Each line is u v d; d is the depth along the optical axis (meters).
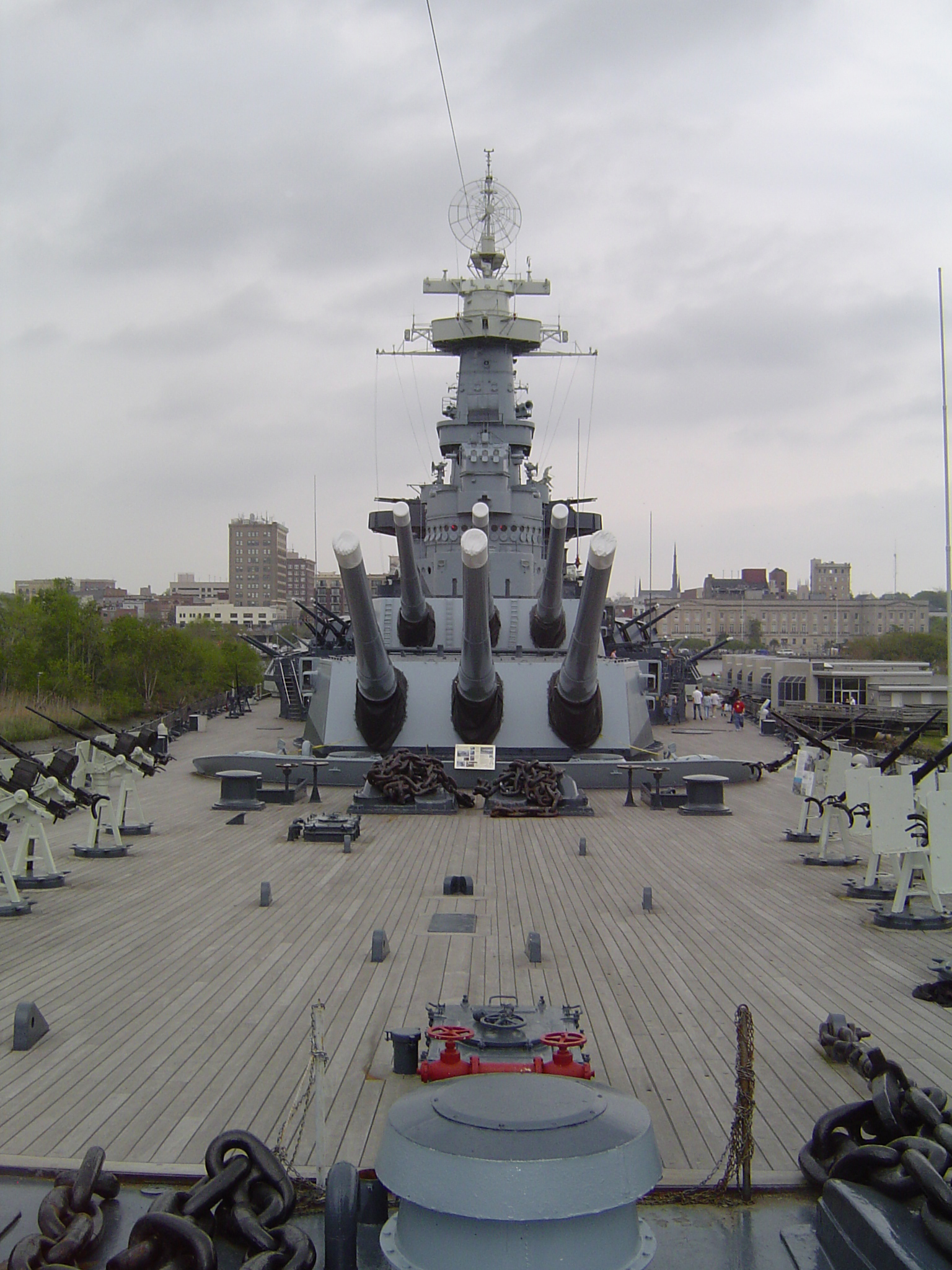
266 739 31.92
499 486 25.05
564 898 11.88
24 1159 5.79
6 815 12.46
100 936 10.23
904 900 10.84
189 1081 6.82
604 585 17.38
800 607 129.25
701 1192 5.57
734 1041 7.54
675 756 22.44
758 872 13.33
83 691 43.91
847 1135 5.71
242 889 12.25
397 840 15.41
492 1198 3.79
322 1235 5.24
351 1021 7.88
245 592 173.88
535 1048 6.22
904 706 43.22
